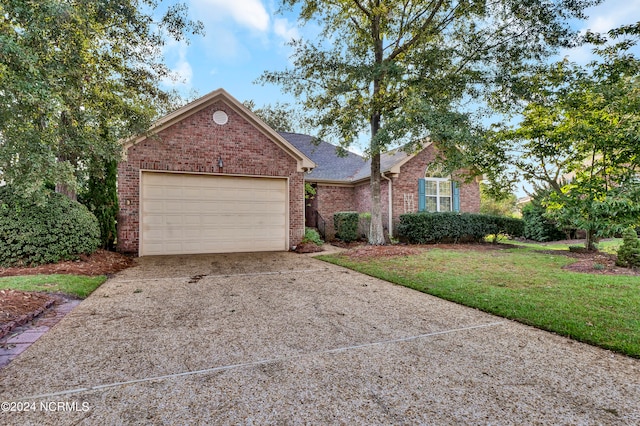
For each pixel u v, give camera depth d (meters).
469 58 8.69
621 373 2.53
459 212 12.75
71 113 5.73
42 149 4.50
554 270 6.49
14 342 3.10
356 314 4.07
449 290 5.09
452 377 2.47
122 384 2.36
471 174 9.79
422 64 8.56
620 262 6.54
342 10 9.79
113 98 7.29
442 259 7.95
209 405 2.10
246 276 6.38
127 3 6.70
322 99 9.63
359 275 6.54
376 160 10.67
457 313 4.11
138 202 8.79
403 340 3.22
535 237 14.87
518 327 3.58
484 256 8.45
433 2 9.15
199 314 4.02
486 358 2.80
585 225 8.14
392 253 8.82
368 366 2.65
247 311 4.16
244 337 3.28
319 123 9.74
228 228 9.79
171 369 2.59
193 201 9.38
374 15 9.18
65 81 5.29
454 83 8.48
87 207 8.23
